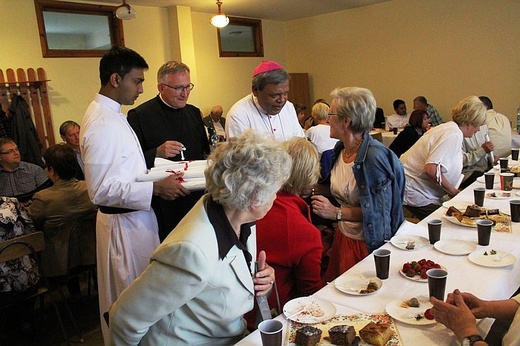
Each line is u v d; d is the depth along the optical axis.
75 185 2.71
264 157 1.06
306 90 8.66
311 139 3.85
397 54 7.51
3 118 4.66
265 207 1.11
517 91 6.39
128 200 1.82
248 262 1.20
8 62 4.91
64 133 4.01
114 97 1.93
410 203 2.92
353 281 1.49
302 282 1.55
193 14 7.01
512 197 2.45
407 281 1.46
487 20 6.48
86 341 2.60
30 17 5.04
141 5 6.21
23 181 3.59
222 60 7.54
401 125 6.98
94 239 2.80
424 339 1.12
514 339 1.07
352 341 1.11
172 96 2.38
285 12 7.70
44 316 2.94
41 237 2.36
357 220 1.98
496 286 1.40
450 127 2.71
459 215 2.04
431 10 7.00
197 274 1.02
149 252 1.97
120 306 1.08
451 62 6.95
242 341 1.16
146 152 2.23
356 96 1.90
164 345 1.13
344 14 8.00
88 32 5.74
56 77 5.34
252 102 2.49
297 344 1.13
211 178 1.08
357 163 1.89
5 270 2.30
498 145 4.30
